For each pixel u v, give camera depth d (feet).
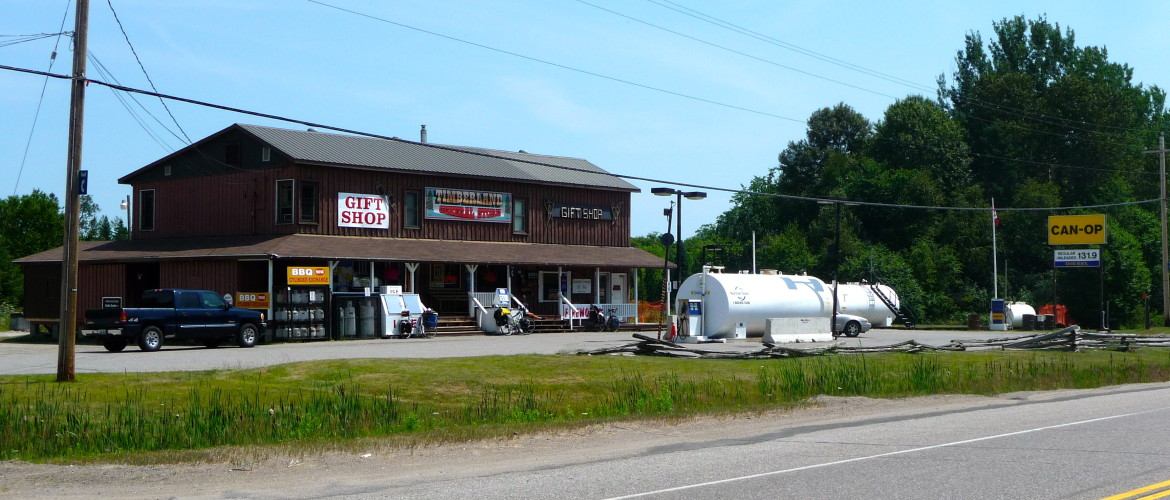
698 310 124.67
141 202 150.61
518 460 39.83
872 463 37.09
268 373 70.64
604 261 154.81
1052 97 273.75
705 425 51.55
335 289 130.72
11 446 43.96
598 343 113.70
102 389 61.16
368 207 137.59
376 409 55.47
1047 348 109.09
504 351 98.17
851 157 297.12
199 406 52.75
